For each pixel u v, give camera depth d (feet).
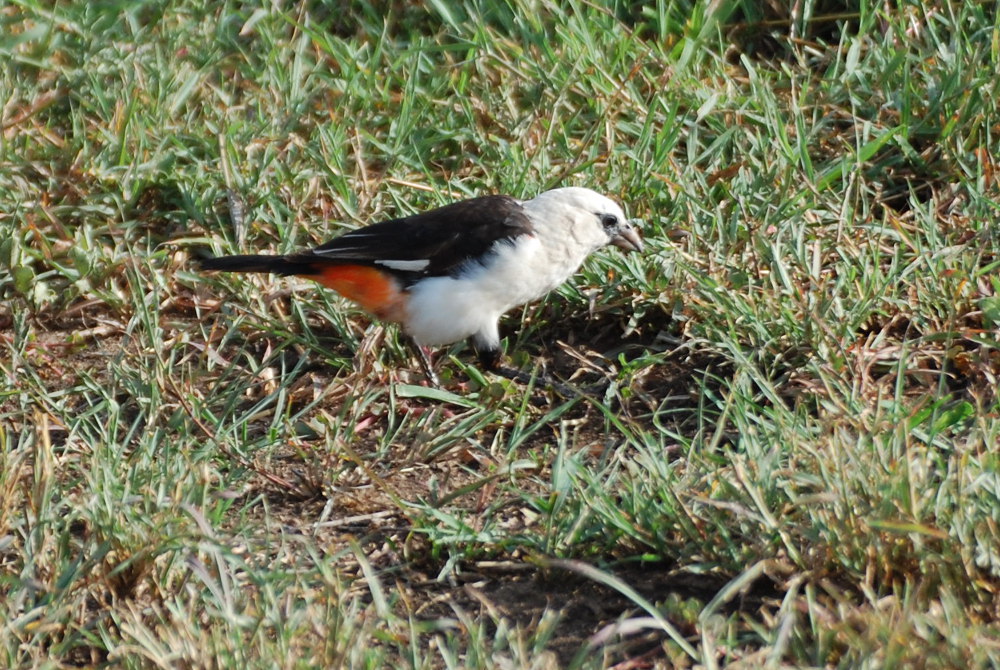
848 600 22.59
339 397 33.45
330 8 48.83
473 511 28.12
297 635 21.95
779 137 38.83
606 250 36.73
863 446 24.72
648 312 35.70
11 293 37.09
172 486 26.76
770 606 23.70
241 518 27.09
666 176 38.86
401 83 44.78
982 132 39.83
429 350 36.04
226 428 31.71
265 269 33.96
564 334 36.52
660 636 23.36
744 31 46.32
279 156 41.34
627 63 44.19
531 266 33.65
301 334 36.01
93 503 25.32
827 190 38.32
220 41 46.14
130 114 41.11
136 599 24.67
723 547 24.66
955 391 31.24
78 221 39.75
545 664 21.24
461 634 23.97
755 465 25.20
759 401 31.63
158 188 40.68
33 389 31.89
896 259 34.01
